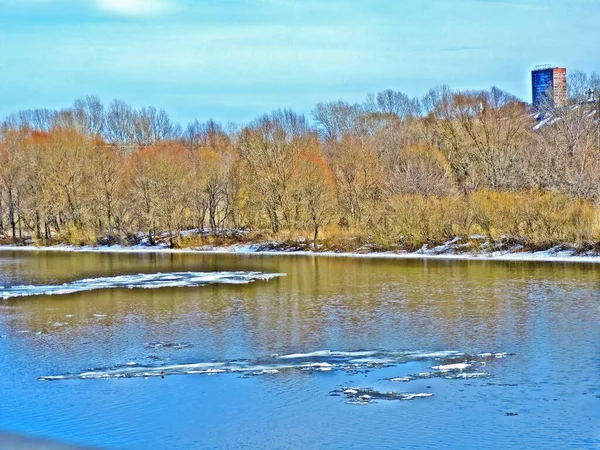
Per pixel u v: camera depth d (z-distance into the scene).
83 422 21.64
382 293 44.56
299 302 41.59
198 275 56.09
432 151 82.94
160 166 88.12
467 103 88.00
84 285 50.31
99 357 29.22
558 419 21.17
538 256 63.06
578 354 28.33
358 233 76.12
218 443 19.98
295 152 84.19
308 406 22.69
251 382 25.25
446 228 70.69
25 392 24.56
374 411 22.08
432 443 19.64
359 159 82.06
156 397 23.81
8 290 48.00
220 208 96.38
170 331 33.91
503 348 29.50
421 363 27.38
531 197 67.06
